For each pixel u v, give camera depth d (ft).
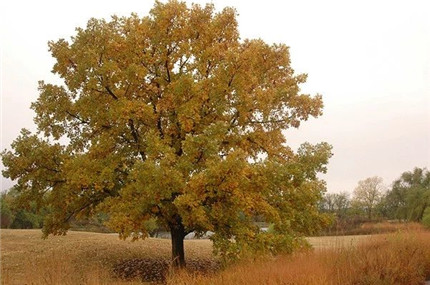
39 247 68.39
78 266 54.39
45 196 52.11
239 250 40.04
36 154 48.55
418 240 44.45
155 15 49.65
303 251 39.34
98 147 47.09
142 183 40.57
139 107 45.11
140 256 64.23
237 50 50.47
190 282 28.50
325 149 49.49
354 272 30.66
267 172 44.04
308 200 46.98
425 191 168.25
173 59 49.65
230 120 49.93
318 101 51.90
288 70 54.34
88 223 133.49
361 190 239.71
